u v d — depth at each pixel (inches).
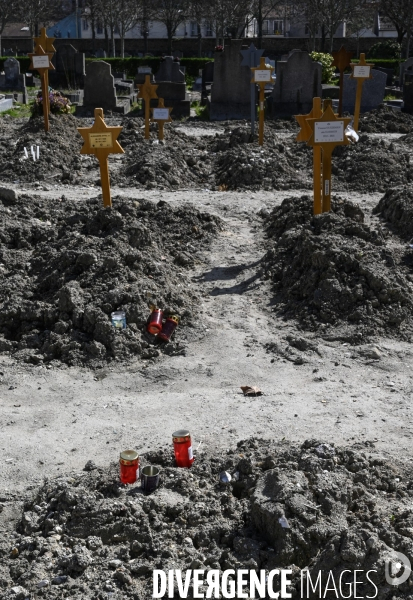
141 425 266.5
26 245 415.5
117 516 204.1
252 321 354.3
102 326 328.2
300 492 198.5
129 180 621.9
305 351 324.2
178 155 670.5
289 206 484.1
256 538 194.5
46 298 360.2
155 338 335.9
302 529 189.9
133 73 1636.3
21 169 633.0
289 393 288.5
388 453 239.1
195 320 350.3
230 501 208.4
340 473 211.0
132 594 180.2
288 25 2591.0
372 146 666.8
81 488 215.6
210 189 619.5
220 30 2020.2
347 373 305.1
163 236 453.4
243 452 235.1
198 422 266.5
